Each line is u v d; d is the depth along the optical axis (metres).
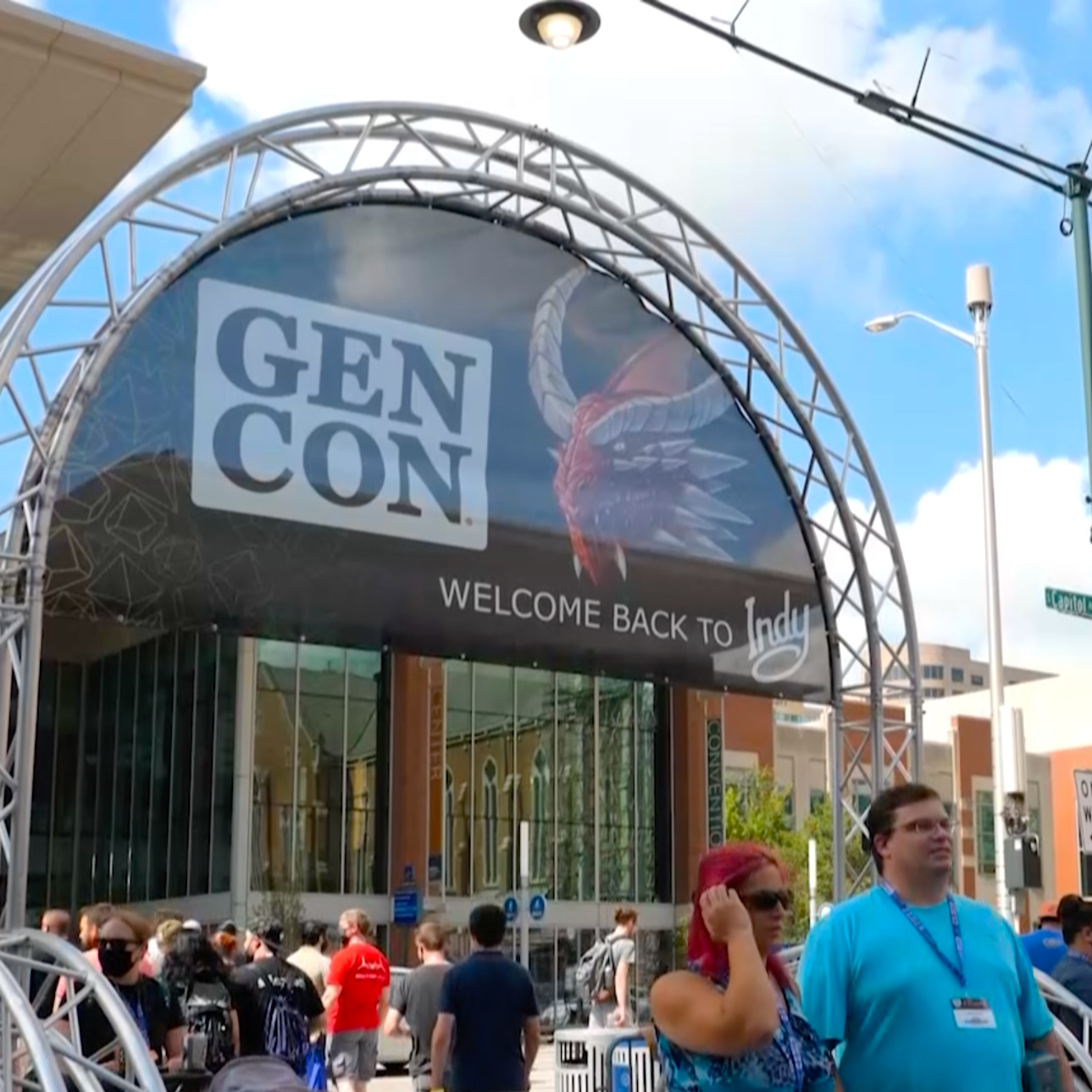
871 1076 4.35
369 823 37.09
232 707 35.88
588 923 40.09
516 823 39.56
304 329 11.55
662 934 41.59
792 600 13.92
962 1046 4.30
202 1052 8.48
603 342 13.10
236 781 35.19
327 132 11.80
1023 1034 4.71
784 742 54.38
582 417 12.87
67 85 8.77
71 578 10.31
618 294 13.26
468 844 38.50
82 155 9.52
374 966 12.16
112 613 10.48
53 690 41.47
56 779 40.81
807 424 13.93
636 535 13.01
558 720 41.06
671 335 13.52
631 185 13.25
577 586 12.62
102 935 7.89
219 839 35.38
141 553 10.59
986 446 18.62
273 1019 9.47
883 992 4.36
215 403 11.07
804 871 44.00
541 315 12.80
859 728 14.52
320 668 37.12
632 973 22.97
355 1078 11.98
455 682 39.31
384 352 11.92
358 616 11.54
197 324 11.06
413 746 37.53
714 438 13.62
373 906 36.59
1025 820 15.37
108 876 39.25
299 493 11.34
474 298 12.46
